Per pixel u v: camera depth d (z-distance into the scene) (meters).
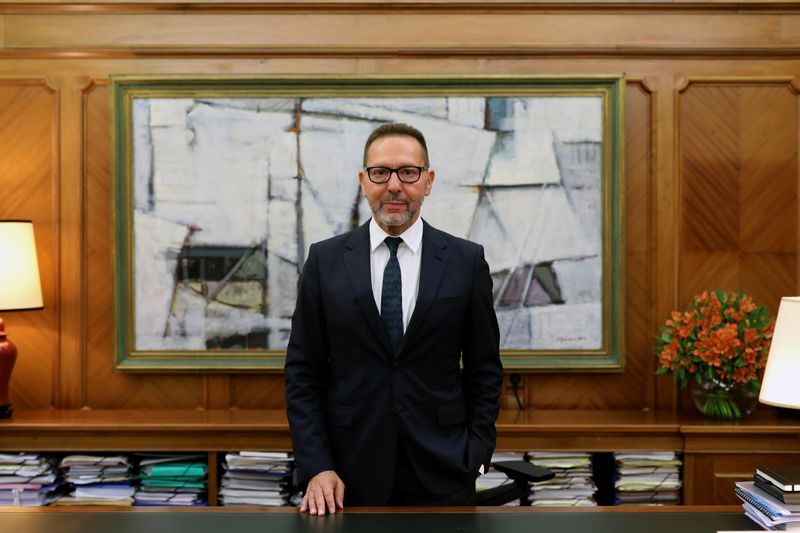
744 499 1.69
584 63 3.19
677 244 3.17
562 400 3.19
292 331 1.98
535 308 3.16
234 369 3.13
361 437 1.86
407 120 3.15
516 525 1.58
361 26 3.17
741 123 3.19
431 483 1.85
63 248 3.18
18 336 3.19
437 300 1.88
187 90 3.14
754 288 3.20
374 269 1.95
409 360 1.87
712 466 2.79
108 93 3.16
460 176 3.16
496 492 2.27
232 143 3.15
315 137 3.15
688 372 2.98
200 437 2.79
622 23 3.18
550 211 3.16
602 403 3.19
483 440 1.91
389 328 1.89
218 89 3.14
